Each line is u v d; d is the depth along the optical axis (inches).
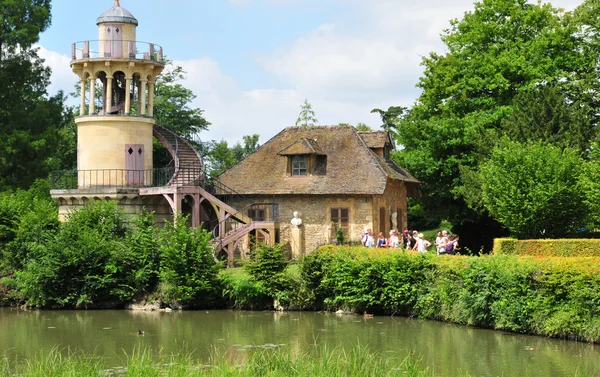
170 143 1984.5
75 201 1833.2
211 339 1171.9
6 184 2108.8
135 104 1966.0
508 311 1166.3
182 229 1505.9
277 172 1877.5
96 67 1861.5
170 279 1481.3
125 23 1872.5
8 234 1663.4
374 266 1364.4
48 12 2224.4
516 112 1844.2
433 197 2081.7
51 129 2124.8
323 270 1429.6
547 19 2050.9
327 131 1926.7
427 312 1309.1
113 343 1156.5
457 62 2069.4
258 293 1450.5
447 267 1282.0
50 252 1524.4
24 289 1524.4
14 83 2139.5
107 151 1845.5
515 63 1964.8
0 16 2105.1
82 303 1519.4
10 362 1035.9
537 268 1149.1
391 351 1063.6
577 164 1571.1
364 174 1797.5
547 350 1056.2
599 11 1982.0
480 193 1800.0
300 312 1422.2
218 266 1493.6
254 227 1758.1
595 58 1984.5
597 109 1941.4
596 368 957.8
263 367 884.0
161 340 1172.5
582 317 1088.8
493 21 2090.3
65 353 1090.7
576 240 1381.6
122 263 1533.0
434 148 2011.6
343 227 1790.1
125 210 1791.3
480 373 944.9
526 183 1567.4
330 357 916.0
